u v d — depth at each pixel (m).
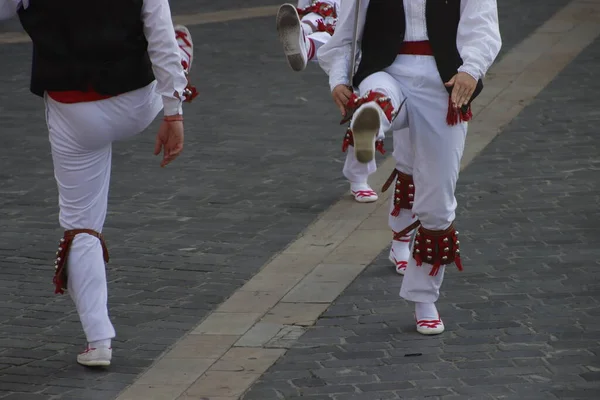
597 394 8.28
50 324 10.09
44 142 16.45
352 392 8.48
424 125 8.84
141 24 8.30
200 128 16.88
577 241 11.70
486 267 11.05
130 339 9.71
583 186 13.56
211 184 14.30
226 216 13.08
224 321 10.08
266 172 14.76
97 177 8.80
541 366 8.82
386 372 8.83
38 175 14.86
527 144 15.41
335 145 15.95
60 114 8.52
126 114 8.51
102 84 8.30
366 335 9.62
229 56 21.58
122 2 8.19
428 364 8.95
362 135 7.99
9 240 12.35
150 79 8.53
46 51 8.34
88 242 8.89
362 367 8.95
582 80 18.75
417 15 8.73
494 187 13.62
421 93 8.77
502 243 11.70
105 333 9.01
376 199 13.49
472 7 8.63
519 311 9.95
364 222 12.75
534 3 25.38
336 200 13.59
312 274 11.19
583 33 22.16
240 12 25.84
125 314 10.26
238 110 17.89
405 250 11.09
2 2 8.30
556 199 13.09
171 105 8.41
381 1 8.82
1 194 14.04
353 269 11.28
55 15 8.24
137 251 11.93
